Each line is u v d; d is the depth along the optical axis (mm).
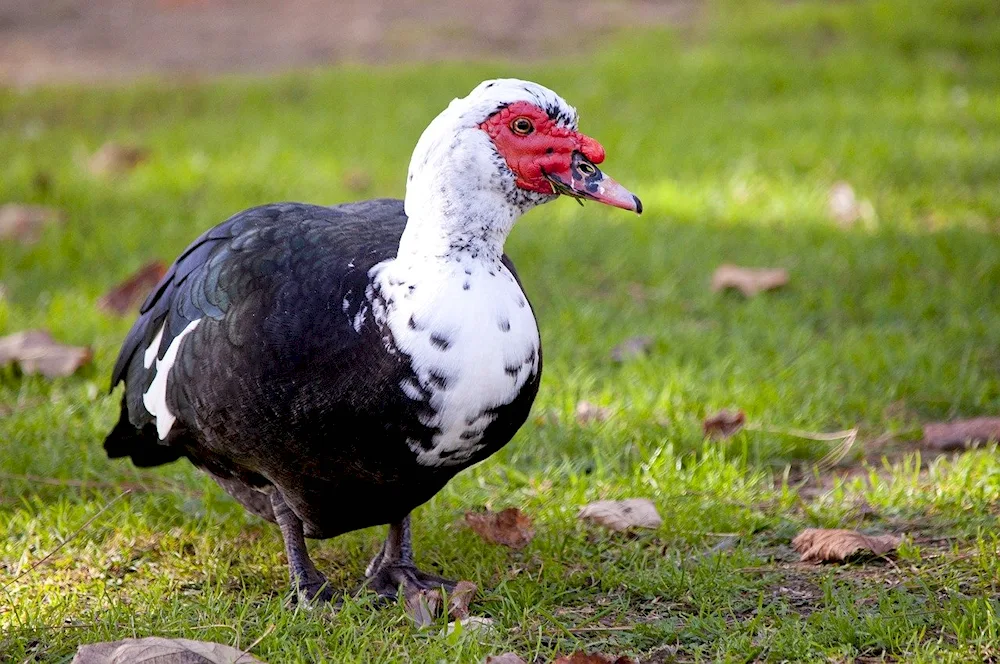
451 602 6406
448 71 19844
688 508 7535
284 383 5680
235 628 6059
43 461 8102
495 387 5641
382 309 5605
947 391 9172
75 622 6285
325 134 16578
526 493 7855
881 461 8406
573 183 5766
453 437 5699
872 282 11555
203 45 22891
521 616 6340
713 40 21844
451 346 5547
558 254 12297
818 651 5859
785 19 22047
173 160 15391
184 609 6316
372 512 6223
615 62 20234
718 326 10617
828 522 7352
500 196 5730
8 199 13805
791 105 17812
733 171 14789
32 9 24906
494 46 22469
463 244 5656
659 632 6125
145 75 20812
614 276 11938
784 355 9898
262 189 14148
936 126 16578
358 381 5598
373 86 19156
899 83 18859
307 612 6297
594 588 6707
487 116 5680
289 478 6047
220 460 6535
